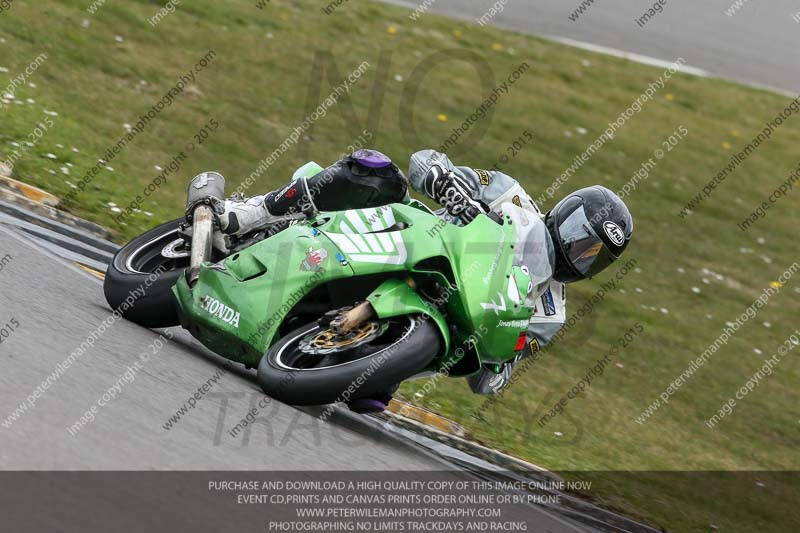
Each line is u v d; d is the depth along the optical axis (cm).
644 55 7119
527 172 4975
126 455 1304
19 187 2852
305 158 4306
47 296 1958
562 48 6744
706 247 4959
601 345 3662
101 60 4416
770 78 7412
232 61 4975
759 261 4997
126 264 2155
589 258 2062
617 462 2681
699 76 7056
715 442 3141
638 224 4950
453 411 2597
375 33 5944
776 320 4409
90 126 3738
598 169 5319
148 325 2119
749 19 8400
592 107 6025
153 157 3762
